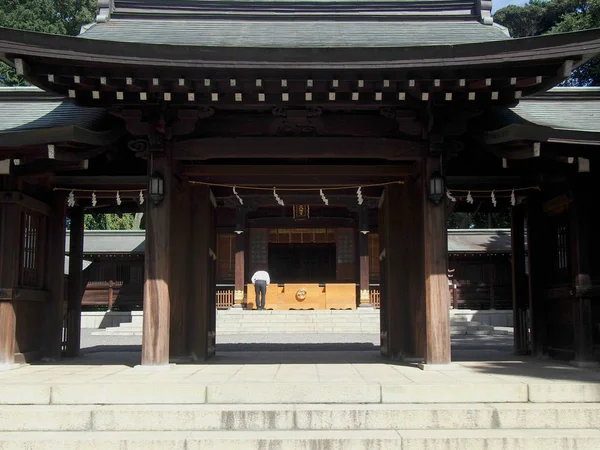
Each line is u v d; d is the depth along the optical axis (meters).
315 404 7.37
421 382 7.77
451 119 9.65
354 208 29.08
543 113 11.61
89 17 38.75
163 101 9.41
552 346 11.50
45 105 12.02
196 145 9.84
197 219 11.45
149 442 6.53
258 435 6.68
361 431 6.87
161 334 9.35
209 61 8.41
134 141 9.73
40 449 6.52
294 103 9.41
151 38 10.84
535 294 11.86
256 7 12.99
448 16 12.69
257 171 10.71
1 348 9.73
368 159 11.78
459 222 46.75
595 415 7.08
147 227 9.50
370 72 8.73
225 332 24.02
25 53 8.22
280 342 18.88
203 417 7.00
